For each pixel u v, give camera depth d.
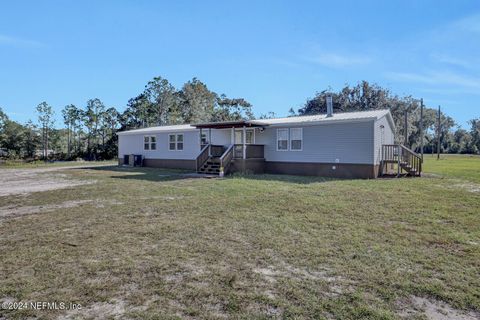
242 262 3.92
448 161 32.19
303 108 44.09
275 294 3.07
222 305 2.86
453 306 2.86
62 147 44.34
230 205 7.57
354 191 9.74
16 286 3.25
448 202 7.91
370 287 3.23
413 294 3.08
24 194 9.82
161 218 6.28
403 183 11.98
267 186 11.10
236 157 17.19
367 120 14.43
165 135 22.98
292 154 17.09
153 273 3.59
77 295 3.06
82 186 11.64
